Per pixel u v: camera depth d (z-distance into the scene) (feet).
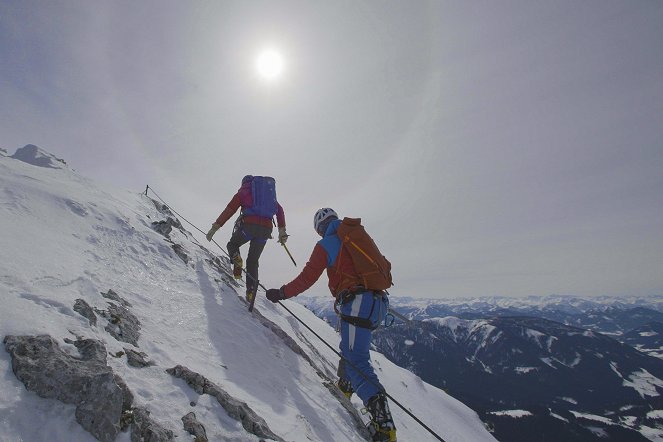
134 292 16.03
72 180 30.04
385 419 12.91
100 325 11.43
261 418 11.64
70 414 7.59
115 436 7.88
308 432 13.16
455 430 62.95
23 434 6.89
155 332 13.76
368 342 14.24
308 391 17.10
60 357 8.59
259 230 24.90
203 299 19.63
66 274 13.32
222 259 37.42
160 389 10.30
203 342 15.29
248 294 24.93
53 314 10.41
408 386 85.71
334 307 14.84
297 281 14.94
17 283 10.96
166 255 22.72
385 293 14.83
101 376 8.35
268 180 26.20
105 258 17.80
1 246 12.78
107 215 22.97
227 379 13.41
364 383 13.56
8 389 7.42
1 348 8.20
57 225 18.35
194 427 9.47
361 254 14.26
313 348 28.58
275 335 21.25
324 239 14.96
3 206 17.08
